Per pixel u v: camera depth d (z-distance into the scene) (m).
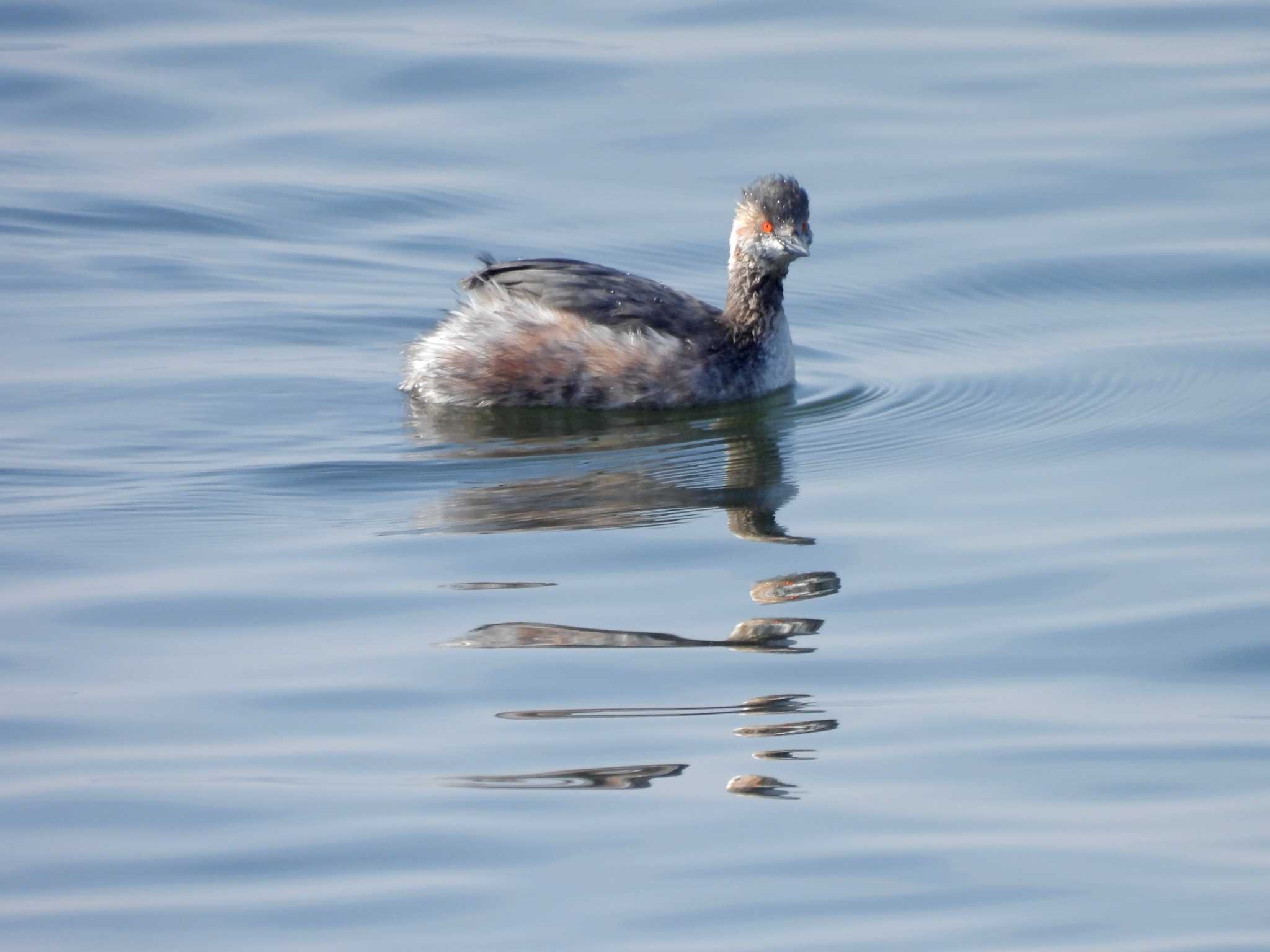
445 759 10.16
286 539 13.27
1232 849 9.22
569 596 12.22
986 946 8.40
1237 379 16.75
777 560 12.81
